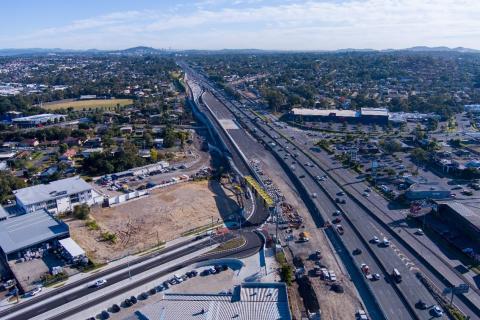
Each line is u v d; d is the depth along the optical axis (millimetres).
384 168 175750
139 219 129625
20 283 95875
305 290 90000
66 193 135250
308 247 110625
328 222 125188
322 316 82625
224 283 95000
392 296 89250
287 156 193500
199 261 104250
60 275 97562
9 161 181125
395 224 123375
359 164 180125
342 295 89750
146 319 72375
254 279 95625
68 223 125000
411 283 93688
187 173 173250
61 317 83875
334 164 182625
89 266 101812
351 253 106938
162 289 92875
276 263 102625
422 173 170375
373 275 96500
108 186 157250
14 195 140375
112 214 133000
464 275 96875
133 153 184875
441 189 144250
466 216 115812
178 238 117438
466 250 105812
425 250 108062
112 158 175875
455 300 87875
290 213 131625
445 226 119875
